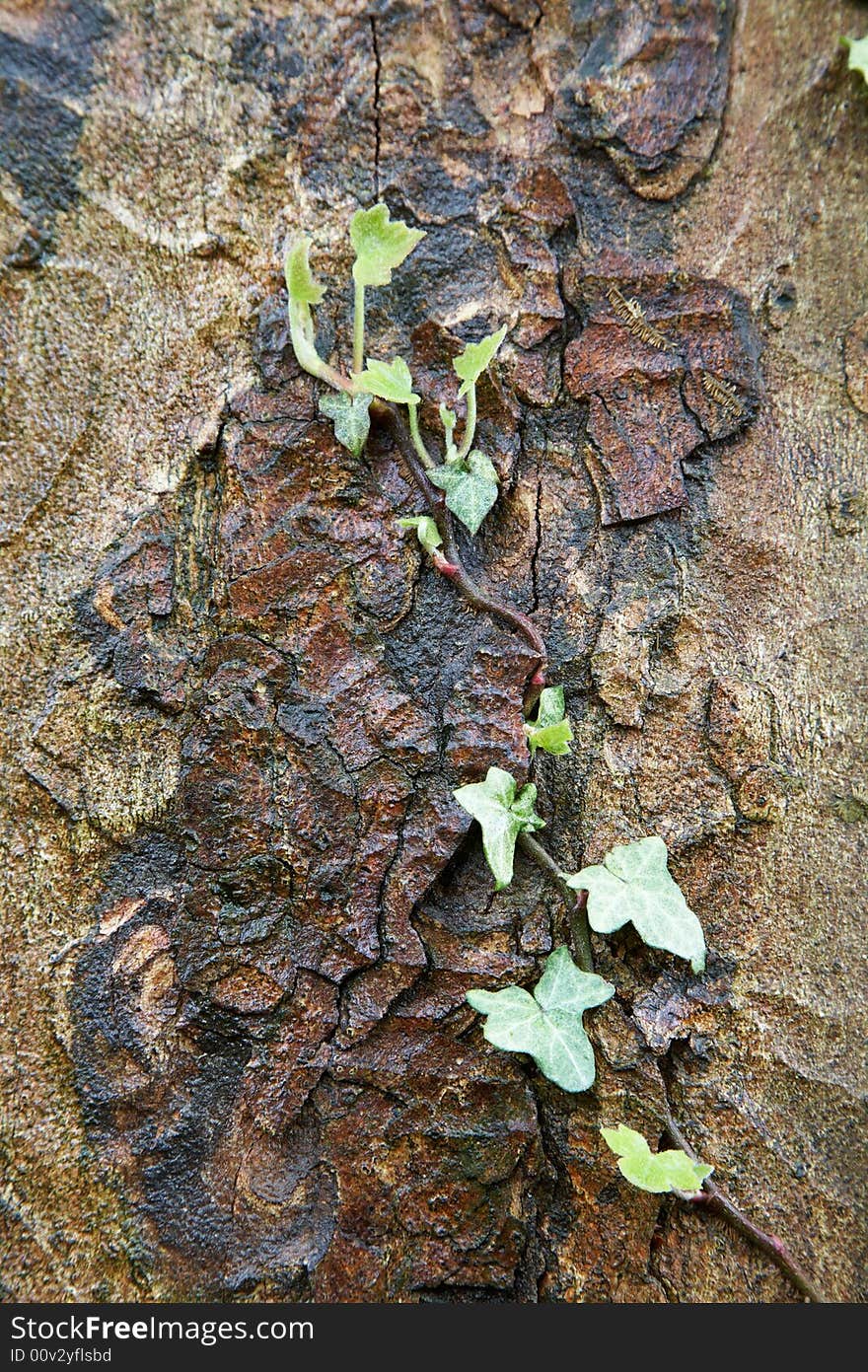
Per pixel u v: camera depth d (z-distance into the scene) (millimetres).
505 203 429
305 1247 400
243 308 422
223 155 423
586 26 432
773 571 427
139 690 411
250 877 407
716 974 415
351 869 406
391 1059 404
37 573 411
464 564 421
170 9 422
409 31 430
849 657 426
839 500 429
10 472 411
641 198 432
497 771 403
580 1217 406
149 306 418
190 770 410
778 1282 404
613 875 405
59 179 415
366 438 416
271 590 413
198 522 417
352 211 427
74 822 407
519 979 407
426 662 415
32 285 414
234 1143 403
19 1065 400
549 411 428
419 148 430
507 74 433
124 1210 400
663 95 430
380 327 426
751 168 434
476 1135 402
